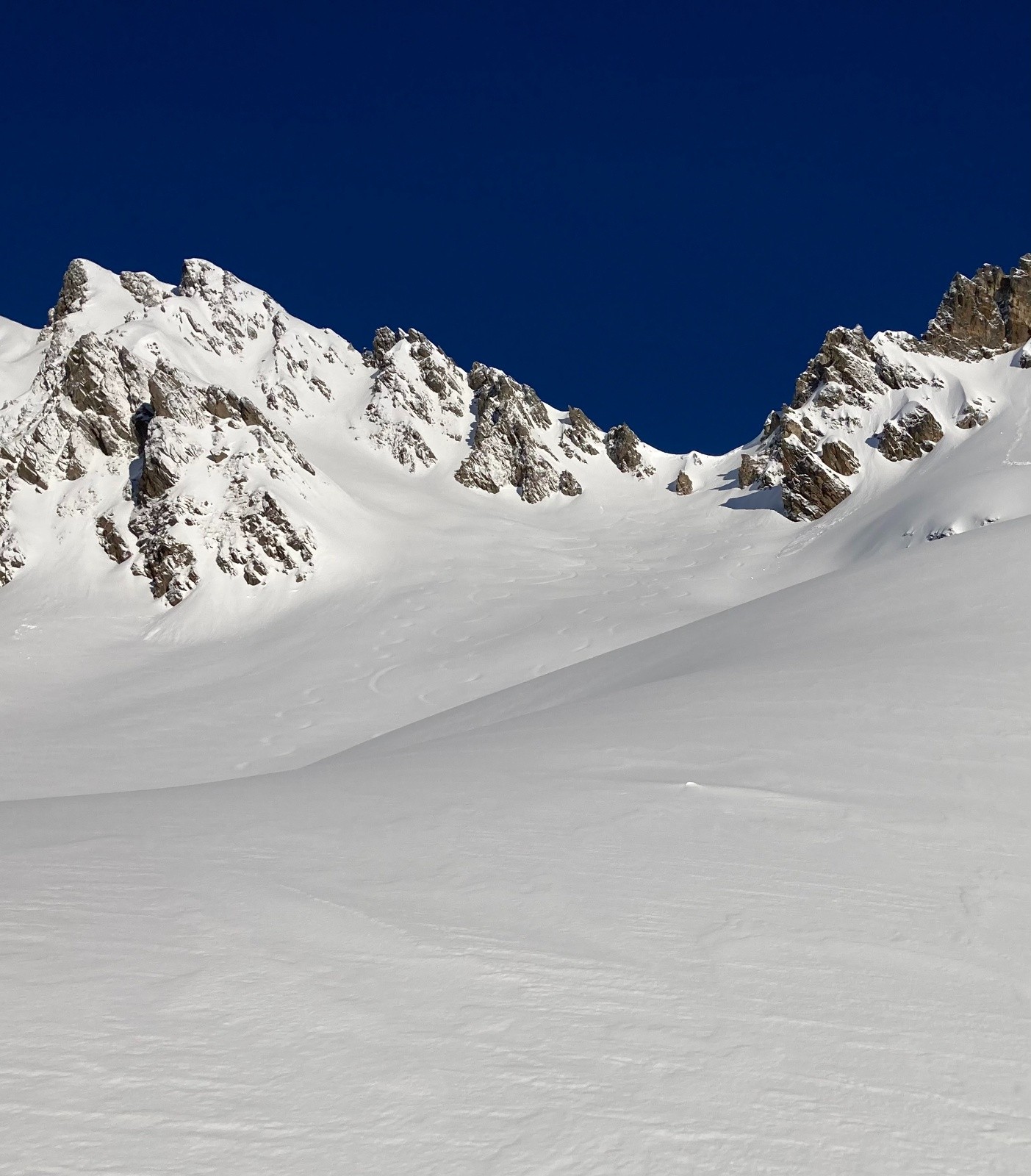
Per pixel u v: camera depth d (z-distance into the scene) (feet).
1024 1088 13.57
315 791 31.96
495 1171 10.97
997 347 347.77
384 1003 14.99
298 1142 11.28
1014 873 23.41
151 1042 13.35
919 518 244.83
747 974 16.87
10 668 243.60
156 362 398.01
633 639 212.64
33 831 26.84
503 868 22.38
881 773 31.94
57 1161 10.57
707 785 30.42
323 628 252.21
